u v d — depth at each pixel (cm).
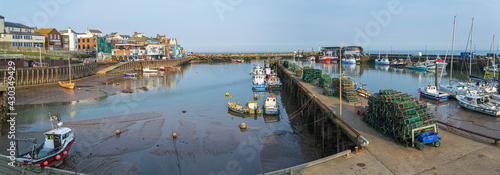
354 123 2573
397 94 2488
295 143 2992
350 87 3666
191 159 2558
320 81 4881
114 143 2923
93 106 4562
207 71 11269
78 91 5881
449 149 1941
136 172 2322
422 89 4706
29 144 2880
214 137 3120
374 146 2019
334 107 3195
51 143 2456
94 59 10181
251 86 7031
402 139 2011
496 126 2809
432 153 1880
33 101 4853
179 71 11244
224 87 6825
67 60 8325
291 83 5944
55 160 2350
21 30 9431
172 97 5428
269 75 8994
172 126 3506
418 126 1964
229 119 3856
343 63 15100
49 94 5466
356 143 2078
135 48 13325
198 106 4644
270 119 3894
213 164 2464
